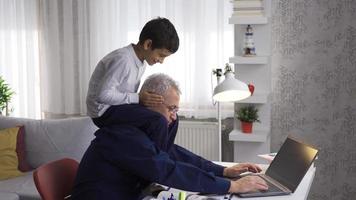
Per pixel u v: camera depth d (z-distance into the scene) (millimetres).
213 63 3721
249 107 3254
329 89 3451
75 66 4145
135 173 1745
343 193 3537
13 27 4266
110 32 3961
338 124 3469
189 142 3799
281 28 3482
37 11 4227
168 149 1997
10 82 4312
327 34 3398
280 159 2053
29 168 3402
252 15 3066
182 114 3844
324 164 3541
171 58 3795
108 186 1761
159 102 1859
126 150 1743
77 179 1843
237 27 3209
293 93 3529
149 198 1873
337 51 3398
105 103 2172
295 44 3473
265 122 3279
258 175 2070
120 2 3906
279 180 1968
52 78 4238
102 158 1783
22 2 4211
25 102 4328
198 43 3695
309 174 2100
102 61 2256
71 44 4094
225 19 3643
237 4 3082
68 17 4070
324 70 3441
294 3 3432
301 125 3547
